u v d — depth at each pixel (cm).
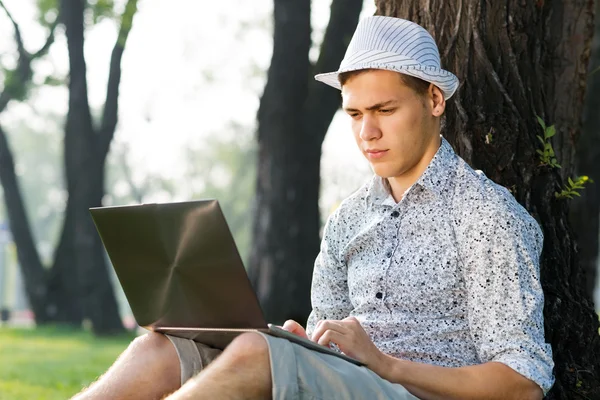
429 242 353
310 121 1434
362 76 356
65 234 2211
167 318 342
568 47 518
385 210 370
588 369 429
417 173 365
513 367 326
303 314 1404
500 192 349
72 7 2014
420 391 331
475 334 344
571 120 516
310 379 304
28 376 1102
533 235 348
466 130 441
